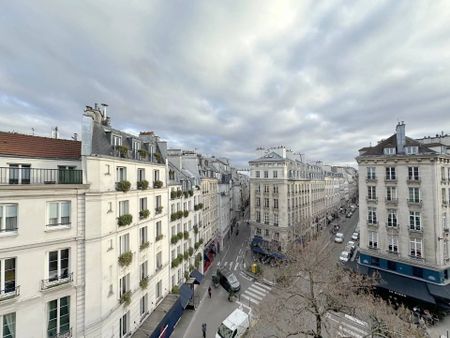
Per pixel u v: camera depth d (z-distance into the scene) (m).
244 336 22.00
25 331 12.77
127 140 20.84
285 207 45.03
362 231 33.41
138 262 20.16
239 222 82.25
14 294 12.44
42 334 13.34
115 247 17.36
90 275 15.26
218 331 21.75
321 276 23.06
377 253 31.53
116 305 17.20
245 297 30.81
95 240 15.59
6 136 15.24
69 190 14.61
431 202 27.20
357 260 37.25
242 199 94.31
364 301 19.22
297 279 26.64
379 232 31.61
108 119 21.16
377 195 31.95
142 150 21.81
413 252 28.59
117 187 17.86
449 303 24.81
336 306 19.34
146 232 21.77
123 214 18.56
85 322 14.88
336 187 84.75
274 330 21.62
